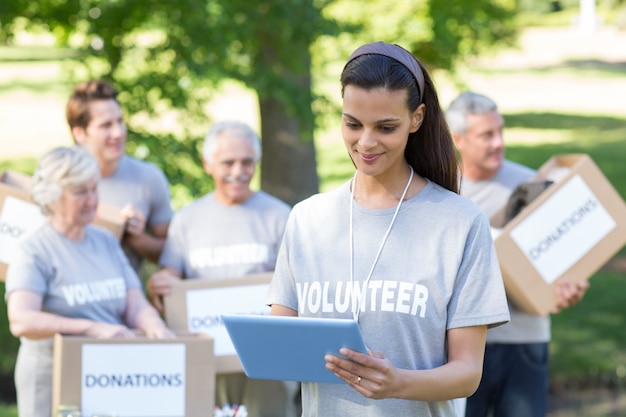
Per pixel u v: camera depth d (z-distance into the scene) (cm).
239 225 558
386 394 291
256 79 910
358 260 313
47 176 475
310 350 295
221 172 554
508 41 1416
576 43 4794
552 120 2798
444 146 323
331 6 1046
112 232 540
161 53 891
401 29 1112
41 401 491
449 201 314
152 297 547
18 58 3456
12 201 527
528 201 539
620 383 925
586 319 1131
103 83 574
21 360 498
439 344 309
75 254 485
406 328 306
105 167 573
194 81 889
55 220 483
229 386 560
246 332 300
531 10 5650
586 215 524
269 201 569
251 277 533
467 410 559
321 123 970
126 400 457
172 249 564
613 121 2778
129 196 581
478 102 557
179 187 886
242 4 888
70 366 452
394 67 300
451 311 309
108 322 491
